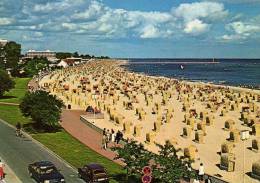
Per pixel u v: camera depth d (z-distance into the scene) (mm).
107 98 114875
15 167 44312
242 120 81625
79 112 87312
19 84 144750
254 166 44156
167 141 57531
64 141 58031
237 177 44031
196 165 48344
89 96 113812
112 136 58094
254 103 108000
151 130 70438
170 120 80125
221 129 71688
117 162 46719
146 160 36406
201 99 116875
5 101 98562
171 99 118438
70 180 39688
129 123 68312
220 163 47812
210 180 39125
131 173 36594
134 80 185750
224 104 104562
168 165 34344
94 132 65062
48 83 149625
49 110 64500
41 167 38750
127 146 37750
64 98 109938
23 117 76375
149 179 29125
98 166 39250
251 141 61125
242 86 174125
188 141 61938
